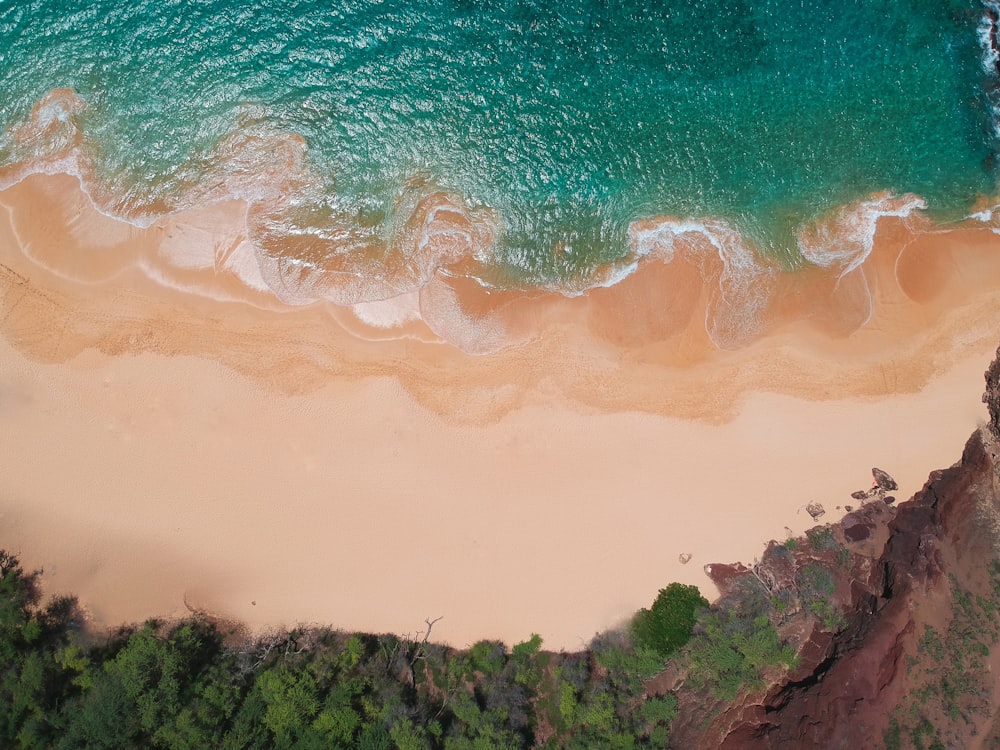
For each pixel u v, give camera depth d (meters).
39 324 24.94
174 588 24.42
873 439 24.56
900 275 25.41
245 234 25.59
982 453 24.03
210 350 24.94
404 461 24.75
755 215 26.06
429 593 24.45
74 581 24.38
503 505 24.62
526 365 25.09
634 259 25.83
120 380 24.80
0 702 22.67
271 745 22.70
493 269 25.75
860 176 26.14
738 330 25.23
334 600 24.45
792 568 24.00
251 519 24.61
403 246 25.80
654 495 24.59
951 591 22.50
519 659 24.14
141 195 25.73
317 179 26.16
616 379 25.00
